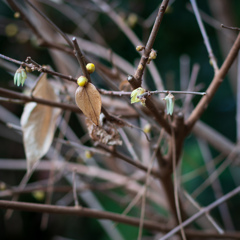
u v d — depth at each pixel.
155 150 0.69
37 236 1.90
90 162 1.19
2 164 1.42
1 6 1.65
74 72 1.15
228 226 1.18
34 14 1.08
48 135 0.69
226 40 1.43
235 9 1.86
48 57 1.70
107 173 1.12
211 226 1.18
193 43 1.98
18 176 1.79
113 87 0.71
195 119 0.68
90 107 0.56
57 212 0.65
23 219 1.89
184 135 0.69
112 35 1.82
